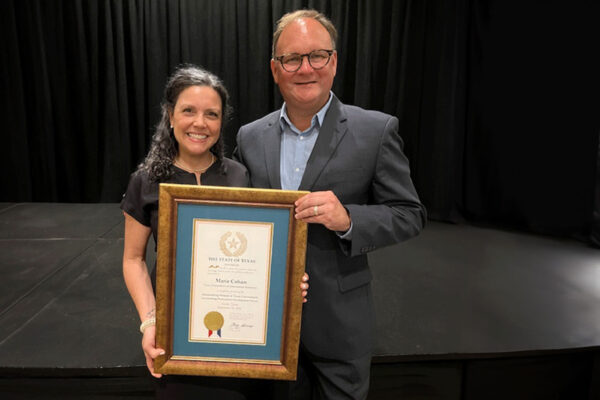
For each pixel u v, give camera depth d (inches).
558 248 132.5
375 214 46.4
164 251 42.4
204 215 42.4
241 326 44.6
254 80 179.8
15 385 67.2
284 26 47.9
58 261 109.6
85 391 67.6
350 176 48.8
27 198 180.2
